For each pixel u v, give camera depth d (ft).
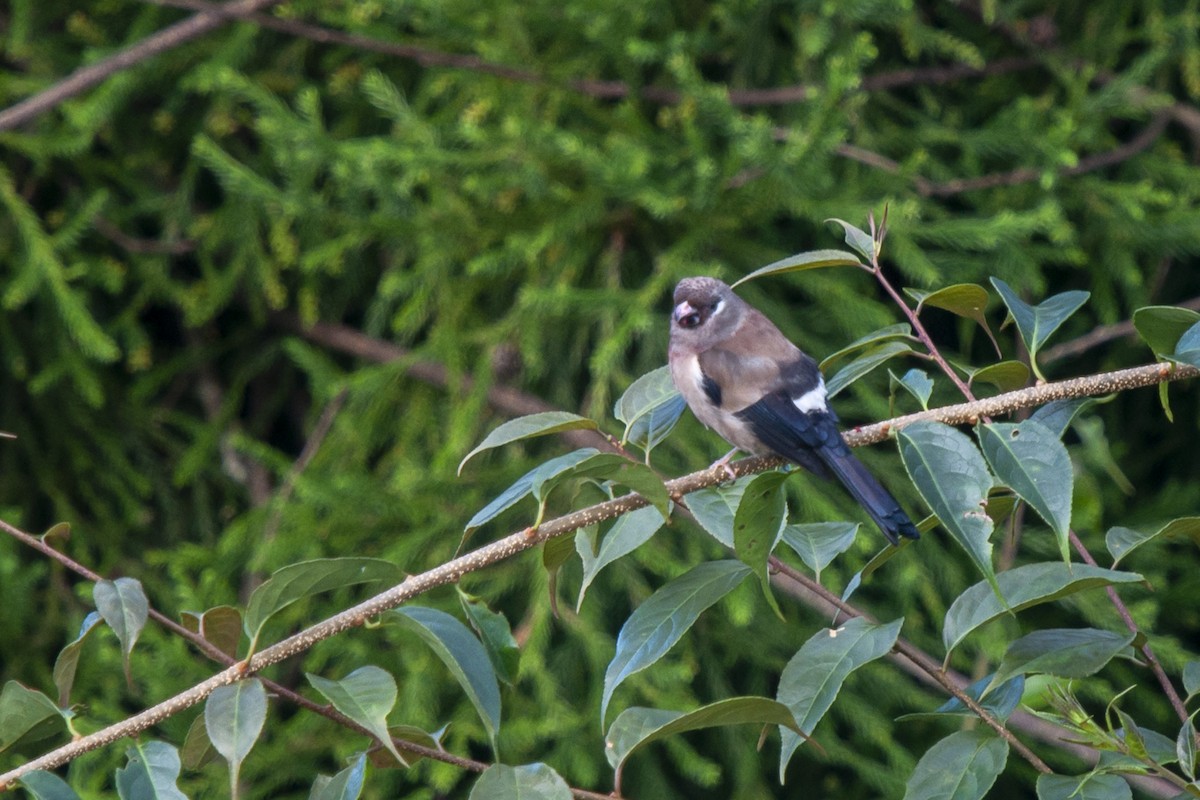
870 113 37.81
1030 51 37.96
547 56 36.99
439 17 35.22
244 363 41.22
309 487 33.53
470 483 34.04
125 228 39.17
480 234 34.91
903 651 17.03
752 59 37.24
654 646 17.08
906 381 19.52
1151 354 38.93
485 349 34.99
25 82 37.40
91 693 35.17
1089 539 34.86
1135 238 35.50
